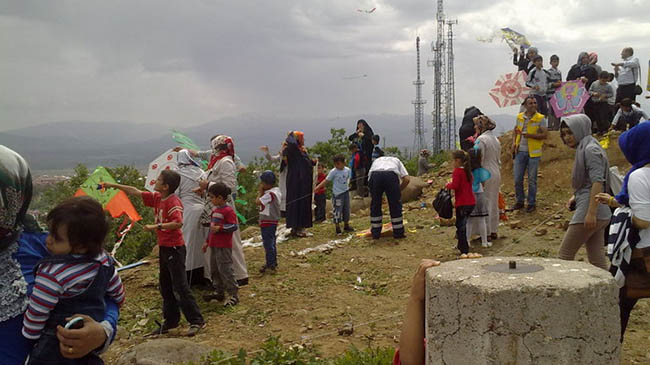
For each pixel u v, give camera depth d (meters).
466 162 9.05
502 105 11.73
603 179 5.69
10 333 2.38
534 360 2.30
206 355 5.25
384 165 10.81
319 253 10.18
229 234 7.40
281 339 6.09
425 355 2.76
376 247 10.30
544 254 8.79
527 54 13.62
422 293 2.82
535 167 11.10
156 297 8.16
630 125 12.38
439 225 11.42
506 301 2.31
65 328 2.34
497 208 9.89
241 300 7.65
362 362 4.69
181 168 8.08
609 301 2.35
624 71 13.41
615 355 2.36
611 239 4.42
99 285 2.50
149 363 5.02
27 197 2.54
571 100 12.35
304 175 11.73
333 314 6.86
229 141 8.21
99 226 2.49
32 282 2.46
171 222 6.34
